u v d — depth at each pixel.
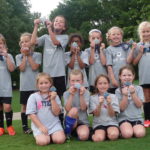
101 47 7.00
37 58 7.14
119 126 6.13
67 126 5.95
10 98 6.83
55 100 6.05
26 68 6.98
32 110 5.93
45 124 5.92
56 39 6.79
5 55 6.79
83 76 6.63
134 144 5.37
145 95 7.15
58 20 7.04
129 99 6.27
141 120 6.29
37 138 5.64
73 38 6.98
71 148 5.26
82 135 5.84
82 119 6.23
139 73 7.16
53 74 6.84
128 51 7.06
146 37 7.07
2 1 36.53
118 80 6.89
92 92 6.98
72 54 6.94
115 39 7.05
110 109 5.95
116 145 5.34
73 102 6.20
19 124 8.41
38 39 7.06
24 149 5.30
